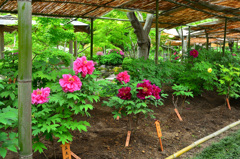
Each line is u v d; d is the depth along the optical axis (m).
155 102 3.10
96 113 4.42
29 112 1.74
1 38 7.24
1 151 1.60
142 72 4.72
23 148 1.75
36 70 3.23
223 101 5.79
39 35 6.45
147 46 7.34
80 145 3.00
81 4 4.63
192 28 9.56
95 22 8.91
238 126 4.04
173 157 2.77
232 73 4.88
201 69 4.84
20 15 1.61
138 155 2.78
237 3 5.32
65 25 6.31
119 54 14.58
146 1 5.05
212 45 26.03
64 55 4.23
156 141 3.24
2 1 4.21
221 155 2.80
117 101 3.03
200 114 4.62
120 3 4.87
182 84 5.20
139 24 7.01
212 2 5.24
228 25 8.95
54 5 4.80
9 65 3.45
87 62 2.39
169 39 16.38
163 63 5.29
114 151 2.86
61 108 2.42
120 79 3.31
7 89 3.13
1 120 1.52
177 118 4.29
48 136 2.32
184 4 5.26
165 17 7.05
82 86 2.49
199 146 3.14
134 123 3.96
